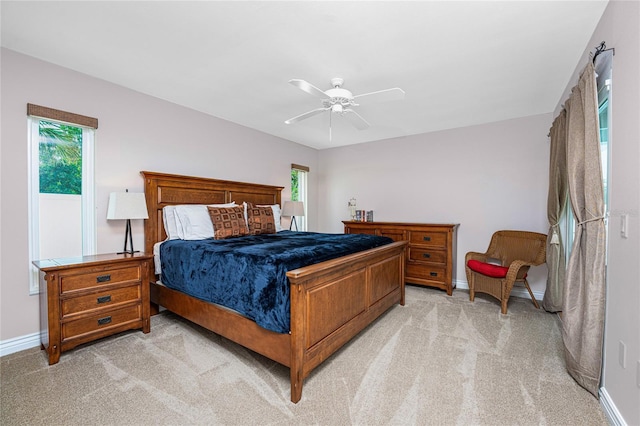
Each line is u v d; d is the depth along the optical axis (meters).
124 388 1.82
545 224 3.69
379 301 2.84
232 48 2.21
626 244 1.46
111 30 2.01
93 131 2.75
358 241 2.82
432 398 1.74
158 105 3.23
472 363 2.13
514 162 3.88
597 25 1.86
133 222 3.01
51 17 1.87
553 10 1.74
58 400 1.71
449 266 3.89
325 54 2.26
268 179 4.67
